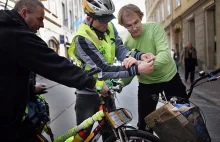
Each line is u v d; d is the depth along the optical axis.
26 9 2.00
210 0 16.12
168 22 31.12
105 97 2.31
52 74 1.89
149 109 3.23
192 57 11.87
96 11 2.53
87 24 2.66
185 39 23.08
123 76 2.32
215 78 2.51
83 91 2.78
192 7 20.03
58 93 10.36
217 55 15.80
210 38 17.14
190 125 2.16
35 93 2.36
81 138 2.35
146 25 3.11
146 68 2.28
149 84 3.19
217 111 6.53
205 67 17.56
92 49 2.52
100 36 2.68
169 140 2.23
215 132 4.90
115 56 2.93
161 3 36.06
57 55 1.92
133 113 6.37
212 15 17.06
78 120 2.86
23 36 1.84
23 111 2.00
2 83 1.86
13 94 1.89
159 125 2.24
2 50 1.84
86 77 1.99
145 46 3.07
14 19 1.89
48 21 22.08
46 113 2.36
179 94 3.16
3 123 1.89
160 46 2.94
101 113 2.29
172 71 3.17
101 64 2.45
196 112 2.22
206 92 9.16
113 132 2.30
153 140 2.28
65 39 29.75
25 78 1.96
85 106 2.80
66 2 30.91
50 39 22.69
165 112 2.21
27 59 1.85
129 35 3.24
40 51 1.87
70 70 1.93
